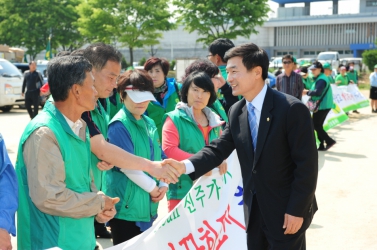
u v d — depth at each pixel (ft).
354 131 42.14
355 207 19.76
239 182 11.71
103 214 9.11
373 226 17.52
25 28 110.11
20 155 8.58
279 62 118.52
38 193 8.07
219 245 11.37
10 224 7.77
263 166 9.79
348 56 173.99
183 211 10.77
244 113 10.26
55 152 8.20
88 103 8.57
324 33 175.63
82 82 8.35
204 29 95.45
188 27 99.35
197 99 12.71
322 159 29.73
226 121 14.76
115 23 93.61
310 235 16.69
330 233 16.85
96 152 9.82
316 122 32.42
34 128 8.27
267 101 9.80
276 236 9.84
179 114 12.94
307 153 9.41
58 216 8.36
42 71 72.33
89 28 95.71
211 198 11.23
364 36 169.89
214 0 95.14
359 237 16.46
